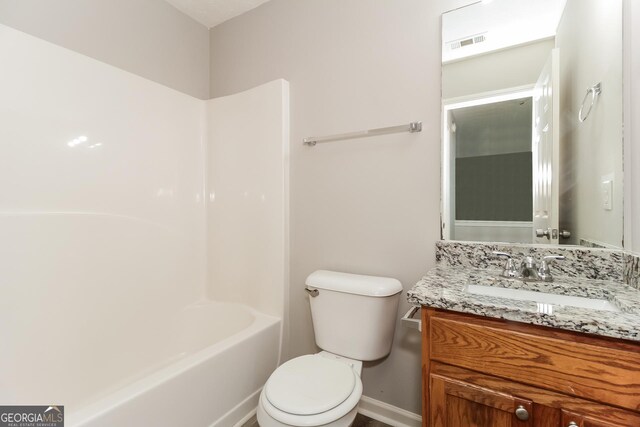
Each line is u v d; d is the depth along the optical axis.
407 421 1.45
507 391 0.81
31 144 1.32
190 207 2.02
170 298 1.89
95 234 1.54
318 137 1.66
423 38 1.41
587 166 1.17
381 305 1.33
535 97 1.25
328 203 1.67
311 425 0.95
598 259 1.07
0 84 1.24
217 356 1.33
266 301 1.82
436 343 0.91
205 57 2.21
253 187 1.88
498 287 1.08
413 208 1.44
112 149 1.61
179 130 1.96
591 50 1.16
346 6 1.61
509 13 1.27
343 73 1.62
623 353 0.69
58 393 1.38
